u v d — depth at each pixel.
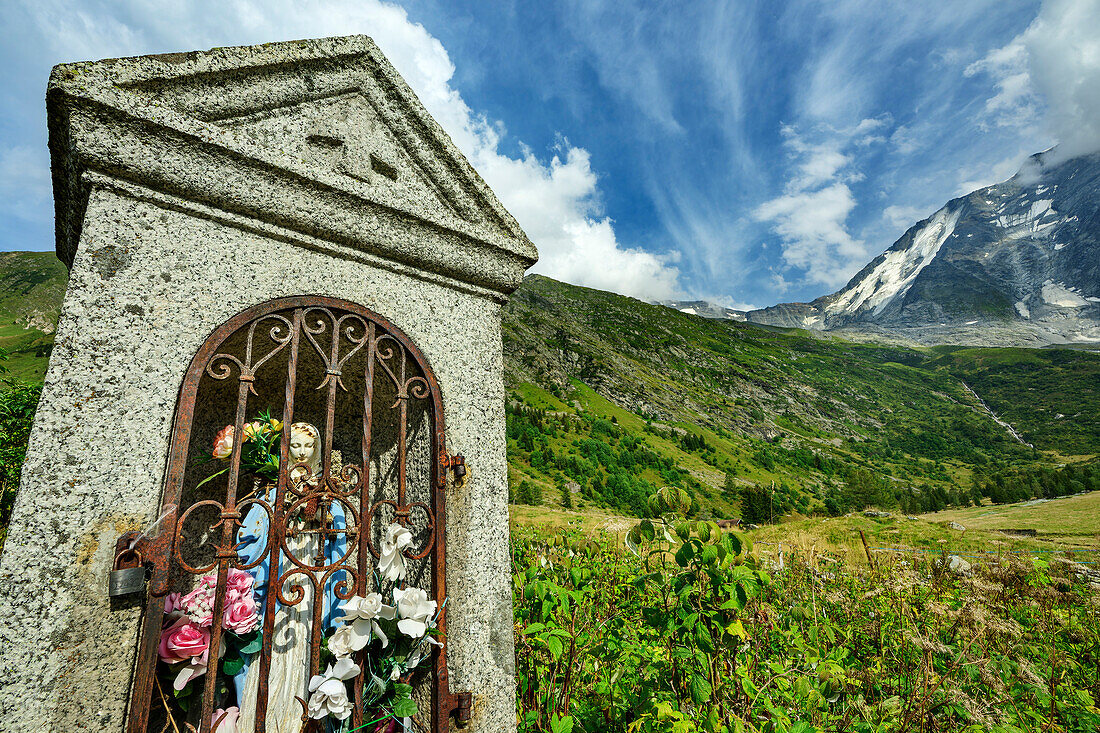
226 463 2.47
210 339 1.80
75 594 1.46
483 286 2.62
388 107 2.54
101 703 1.47
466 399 2.42
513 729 2.24
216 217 1.91
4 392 6.82
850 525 13.64
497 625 2.28
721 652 2.26
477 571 2.26
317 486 1.92
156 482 1.62
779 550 5.17
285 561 2.13
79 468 1.52
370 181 2.42
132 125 1.75
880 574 4.11
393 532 2.12
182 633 1.68
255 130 2.16
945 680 2.39
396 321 2.30
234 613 1.81
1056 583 3.70
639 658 2.64
